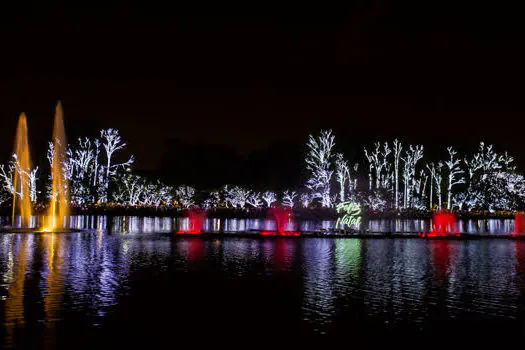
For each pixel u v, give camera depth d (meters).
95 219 62.47
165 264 22.58
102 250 27.53
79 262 22.73
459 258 26.00
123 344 11.42
